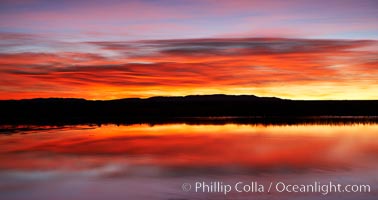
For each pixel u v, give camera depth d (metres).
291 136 27.11
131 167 16.12
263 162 16.98
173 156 18.75
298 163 16.66
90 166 16.47
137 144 23.50
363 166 15.91
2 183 13.68
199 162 17.08
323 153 19.41
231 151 20.22
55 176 14.63
